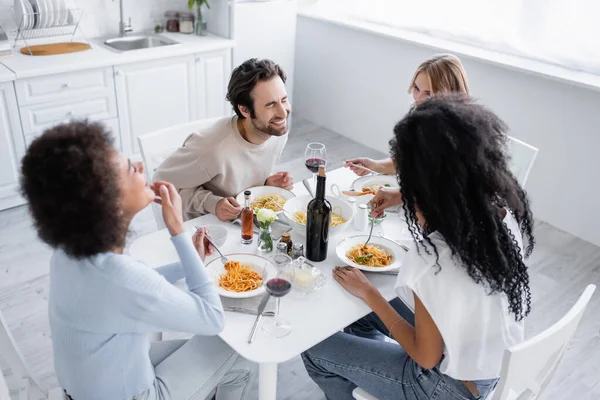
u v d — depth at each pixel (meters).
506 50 3.40
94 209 1.12
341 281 1.59
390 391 1.54
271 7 3.95
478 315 1.30
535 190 3.39
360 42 4.07
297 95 4.79
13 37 3.44
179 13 3.93
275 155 2.12
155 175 2.02
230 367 1.56
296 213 1.88
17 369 1.60
